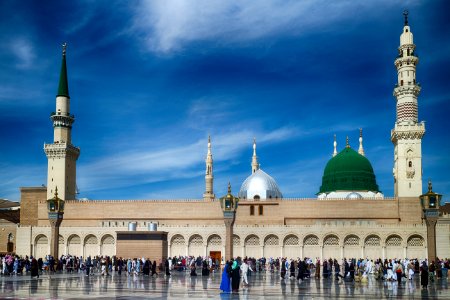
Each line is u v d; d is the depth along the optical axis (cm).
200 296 4134
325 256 11344
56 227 8594
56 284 5362
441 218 11675
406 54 12594
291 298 4038
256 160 15838
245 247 11612
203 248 11731
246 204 12525
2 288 4803
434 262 7562
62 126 13875
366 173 13525
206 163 15562
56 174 13638
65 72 14150
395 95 12662
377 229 11169
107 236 12150
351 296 4269
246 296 4175
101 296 4059
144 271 7350
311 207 12319
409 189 12206
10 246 14425
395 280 6688
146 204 12888
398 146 12381
